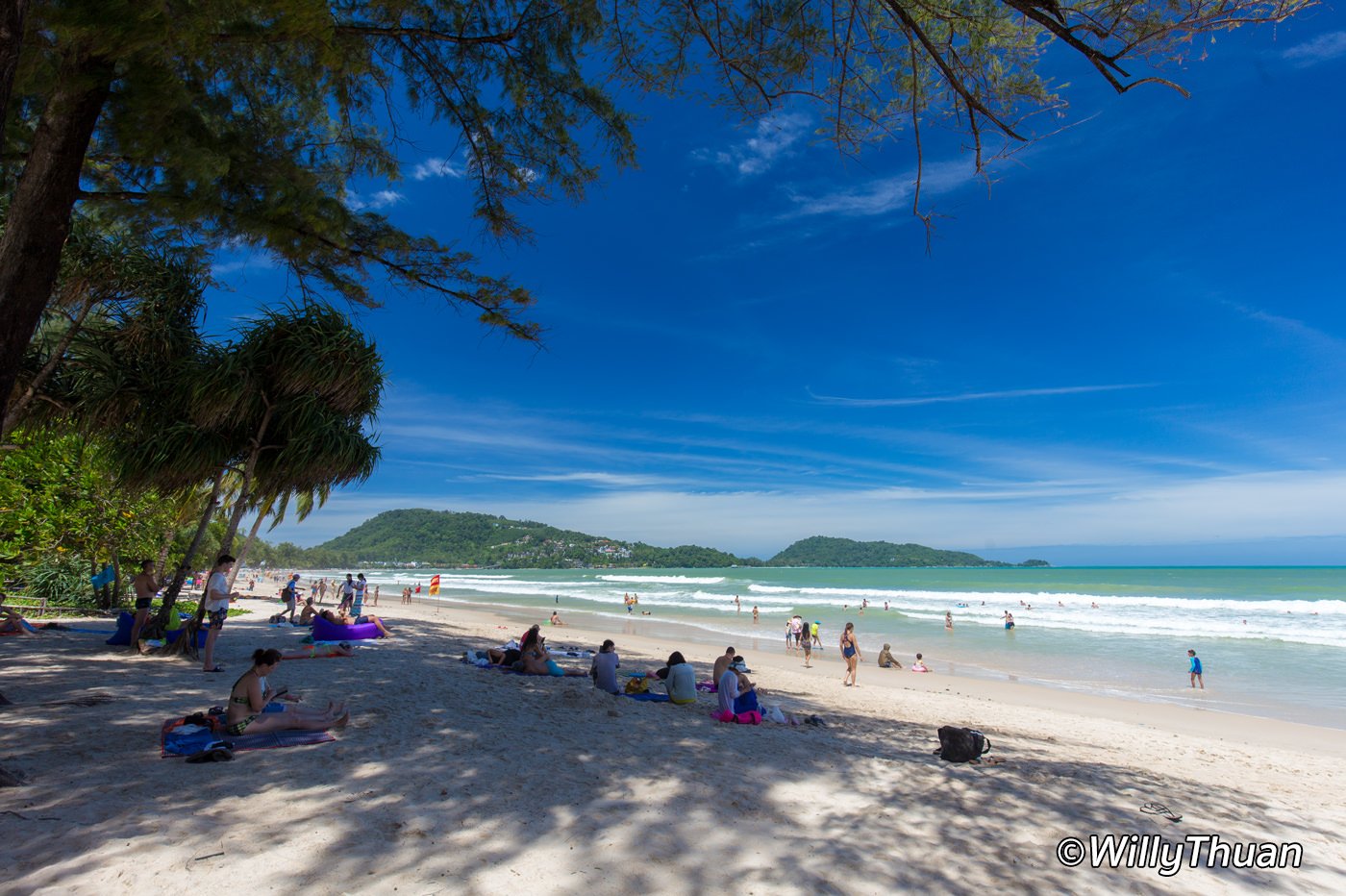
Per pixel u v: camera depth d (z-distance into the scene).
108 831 3.37
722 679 7.99
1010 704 13.79
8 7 3.48
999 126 3.49
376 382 9.78
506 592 68.19
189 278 8.76
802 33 3.95
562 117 6.32
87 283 7.98
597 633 27.19
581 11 5.32
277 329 8.92
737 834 4.04
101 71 4.36
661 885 3.29
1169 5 2.85
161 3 4.01
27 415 8.70
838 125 4.04
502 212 6.79
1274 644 23.86
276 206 5.87
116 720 5.48
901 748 7.24
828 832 4.20
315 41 5.19
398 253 6.54
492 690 8.38
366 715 6.34
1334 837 5.00
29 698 6.10
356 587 20.45
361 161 6.92
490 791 4.44
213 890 2.87
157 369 8.70
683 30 4.20
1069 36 3.03
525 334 7.04
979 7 3.56
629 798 4.54
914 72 3.79
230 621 15.73
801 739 7.11
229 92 6.26
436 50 6.09
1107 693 15.56
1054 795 5.39
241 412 8.66
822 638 26.61
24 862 2.98
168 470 8.61
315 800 4.02
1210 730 11.91
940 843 4.16
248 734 5.16
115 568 15.70
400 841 3.53
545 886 3.16
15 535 13.41
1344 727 12.33
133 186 6.15
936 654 22.30
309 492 9.87
